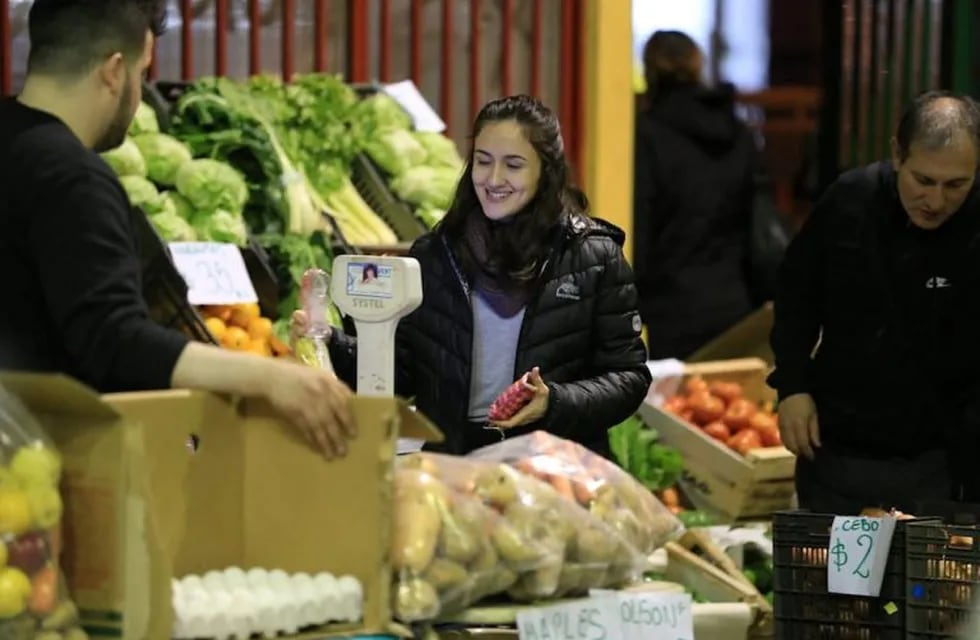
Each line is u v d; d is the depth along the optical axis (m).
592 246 4.90
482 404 4.87
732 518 6.89
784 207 12.04
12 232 3.39
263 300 6.12
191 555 3.36
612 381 4.85
